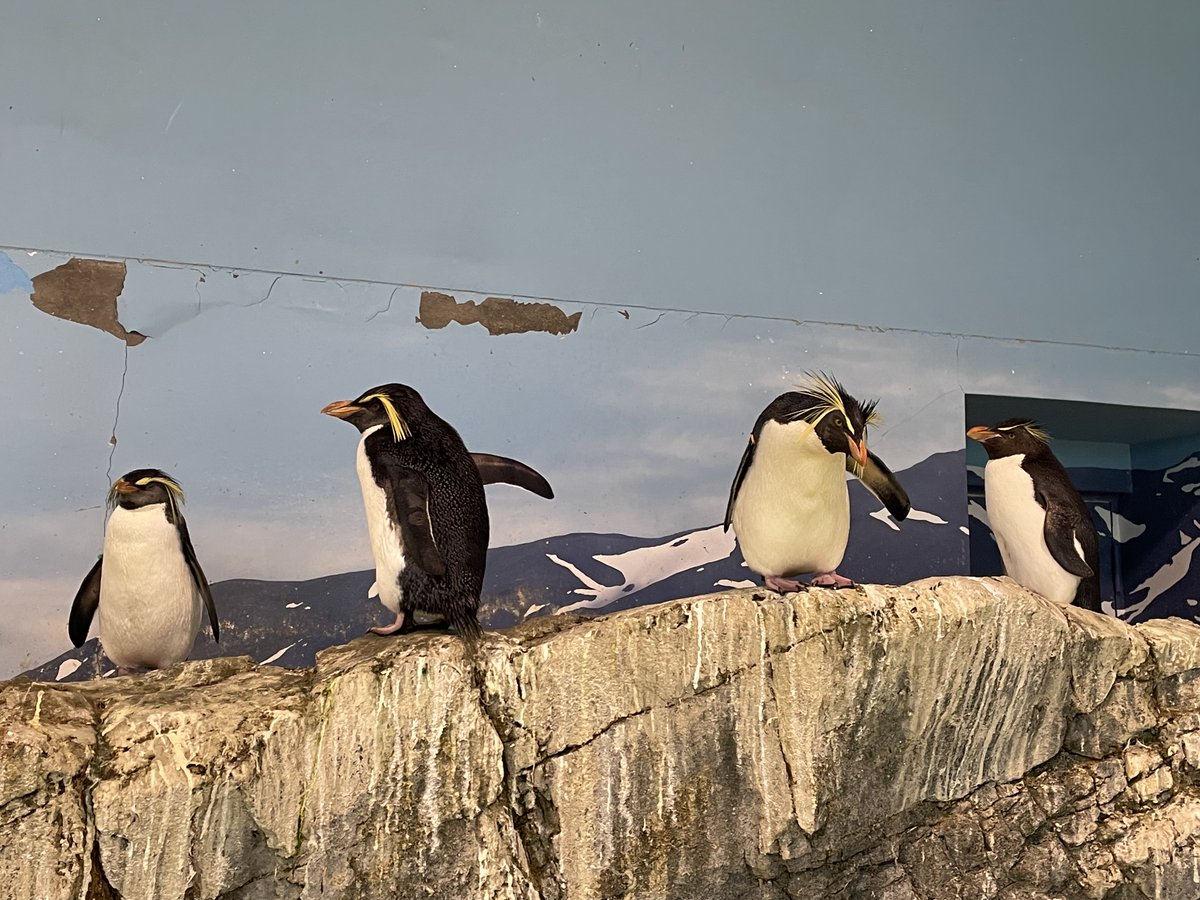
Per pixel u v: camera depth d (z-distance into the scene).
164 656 3.59
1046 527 4.15
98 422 4.18
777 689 3.36
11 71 4.29
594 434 4.92
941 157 5.89
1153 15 6.56
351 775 2.95
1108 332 6.10
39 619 4.00
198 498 4.27
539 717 3.15
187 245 4.43
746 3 5.56
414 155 4.83
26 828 2.59
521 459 4.78
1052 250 6.05
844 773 3.43
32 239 4.21
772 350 5.33
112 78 4.43
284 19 4.70
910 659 3.47
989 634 3.57
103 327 4.25
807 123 5.61
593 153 5.16
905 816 3.59
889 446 5.49
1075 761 3.85
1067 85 6.26
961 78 6.00
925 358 5.64
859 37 5.79
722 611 3.33
